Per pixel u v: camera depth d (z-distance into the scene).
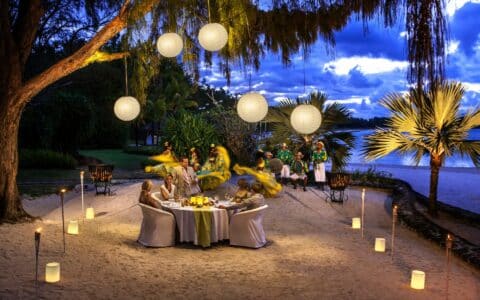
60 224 9.87
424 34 3.96
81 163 25.33
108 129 35.84
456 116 11.14
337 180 12.98
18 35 9.87
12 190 9.95
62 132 25.33
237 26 8.50
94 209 12.01
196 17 8.69
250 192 8.79
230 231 8.32
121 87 27.58
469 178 20.62
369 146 11.95
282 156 15.20
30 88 9.70
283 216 11.42
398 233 9.95
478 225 10.93
